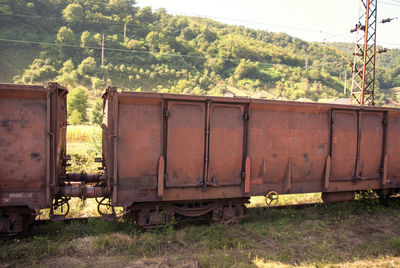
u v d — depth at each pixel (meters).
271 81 137.38
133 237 5.74
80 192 6.06
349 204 8.16
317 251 5.48
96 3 155.12
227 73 142.38
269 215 7.29
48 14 140.75
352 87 23.81
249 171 6.33
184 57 142.12
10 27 120.25
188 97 5.86
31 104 5.21
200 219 6.93
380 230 6.61
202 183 6.08
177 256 5.07
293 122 6.77
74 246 5.33
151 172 5.82
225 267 4.71
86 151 14.60
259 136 6.48
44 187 5.32
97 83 94.00
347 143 7.30
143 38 149.25
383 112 7.73
